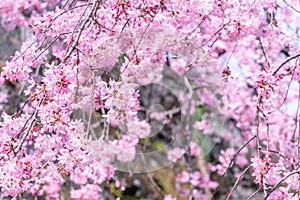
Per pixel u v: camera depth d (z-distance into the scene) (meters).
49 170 2.38
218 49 3.67
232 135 4.38
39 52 2.44
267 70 2.47
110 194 4.17
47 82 2.23
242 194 4.35
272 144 4.02
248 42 3.64
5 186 2.29
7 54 3.91
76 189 4.02
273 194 2.49
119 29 2.43
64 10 2.59
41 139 2.38
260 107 2.54
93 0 2.38
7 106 3.87
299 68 3.53
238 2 2.81
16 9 3.84
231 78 2.79
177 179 4.24
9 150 2.29
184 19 2.65
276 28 3.27
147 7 2.43
